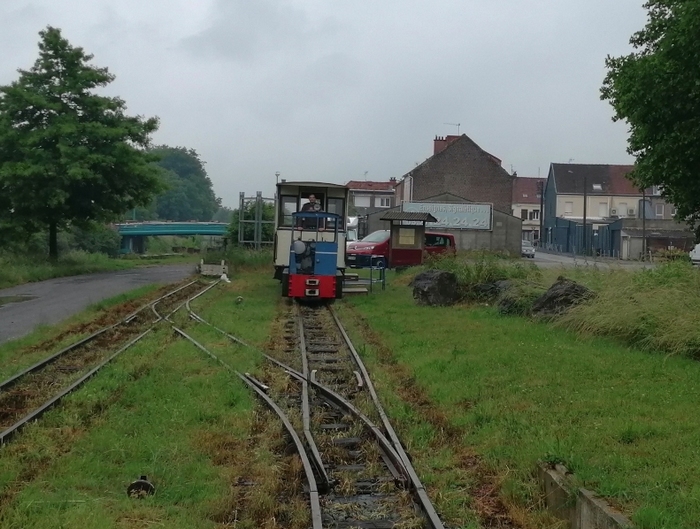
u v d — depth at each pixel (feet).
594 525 17.02
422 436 25.55
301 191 77.97
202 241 299.99
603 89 80.28
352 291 74.95
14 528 17.22
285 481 21.33
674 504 17.06
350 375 36.01
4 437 23.86
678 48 65.26
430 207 170.40
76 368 36.99
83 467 21.70
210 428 26.11
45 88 112.37
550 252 235.40
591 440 22.33
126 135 115.14
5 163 107.14
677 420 24.18
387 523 18.78
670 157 69.92
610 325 41.14
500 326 47.57
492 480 21.27
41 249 126.00
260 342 45.62
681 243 189.37
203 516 18.75
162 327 50.29
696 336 35.50
